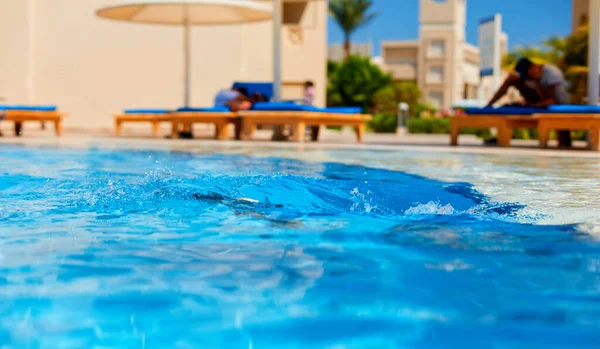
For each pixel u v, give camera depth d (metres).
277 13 10.08
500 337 1.07
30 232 2.04
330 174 3.96
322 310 1.21
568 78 17.75
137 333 1.08
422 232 2.08
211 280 1.43
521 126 8.62
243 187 2.94
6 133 11.91
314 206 2.62
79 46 15.63
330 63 42.03
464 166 4.86
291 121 9.17
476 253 1.75
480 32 20.23
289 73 18.70
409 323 1.14
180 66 15.99
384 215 2.44
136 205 2.60
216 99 11.51
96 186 3.12
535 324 1.13
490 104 9.32
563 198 2.93
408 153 6.65
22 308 1.21
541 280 1.45
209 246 1.83
